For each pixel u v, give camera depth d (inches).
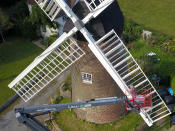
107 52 410.9
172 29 1044.5
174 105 611.2
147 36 906.1
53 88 723.4
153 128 569.9
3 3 1170.0
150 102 386.9
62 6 386.0
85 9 409.4
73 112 620.1
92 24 395.9
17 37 1066.7
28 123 331.0
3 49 988.6
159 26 1080.2
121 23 441.1
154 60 788.6
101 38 382.9
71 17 381.4
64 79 747.4
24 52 957.2
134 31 937.5
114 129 568.7
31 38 1027.9
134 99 358.6
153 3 1286.9
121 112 571.8
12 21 1060.5
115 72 381.4
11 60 912.9
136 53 849.5
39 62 433.4
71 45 448.5
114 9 436.5
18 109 325.1
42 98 697.0
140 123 575.5
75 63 467.5
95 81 473.7
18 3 1119.6
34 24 970.1
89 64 446.6
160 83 703.1
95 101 344.8
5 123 644.1
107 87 486.6
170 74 691.4
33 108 327.0
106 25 402.6
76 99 559.2
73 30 389.1
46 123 614.5
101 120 572.4
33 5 938.1
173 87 639.8
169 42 842.8
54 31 958.4
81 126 585.9
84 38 402.6
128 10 1253.7
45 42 988.6
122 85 378.9
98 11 375.2
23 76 452.8
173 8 1221.1
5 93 745.6
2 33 1037.2
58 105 334.6
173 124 574.6
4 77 822.5
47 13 461.1
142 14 1200.8
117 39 422.6
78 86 515.5
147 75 722.8
